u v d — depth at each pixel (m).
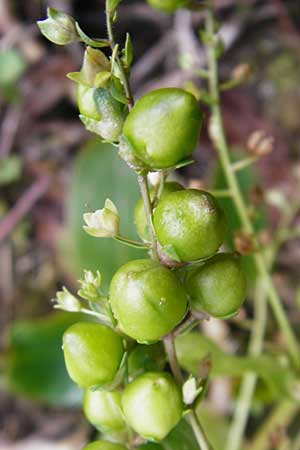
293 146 0.22
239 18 0.23
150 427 0.10
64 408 0.20
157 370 0.10
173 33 0.23
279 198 0.17
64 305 0.10
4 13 0.23
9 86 0.22
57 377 0.17
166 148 0.09
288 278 0.20
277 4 0.23
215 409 0.19
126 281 0.09
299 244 0.21
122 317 0.09
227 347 0.19
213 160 0.22
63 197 0.23
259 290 0.16
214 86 0.13
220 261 0.10
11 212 0.22
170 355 0.10
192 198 0.09
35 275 0.22
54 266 0.22
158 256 0.09
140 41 0.23
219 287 0.10
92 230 0.10
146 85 0.23
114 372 0.10
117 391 0.10
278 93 0.23
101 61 0.09
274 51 0.23
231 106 0.22
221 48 0.13
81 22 0.23
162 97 0.09
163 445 0.10
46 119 0.24
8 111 0.23
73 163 0.23
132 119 0.09
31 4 0.23
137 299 0.09
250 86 0.23
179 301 0.09
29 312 0.22
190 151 0.09
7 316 0.22
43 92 0.23
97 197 0.17
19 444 0.20
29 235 0.22
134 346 0.10
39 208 0.23
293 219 0.21
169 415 0.10
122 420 0.10
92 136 0.23
